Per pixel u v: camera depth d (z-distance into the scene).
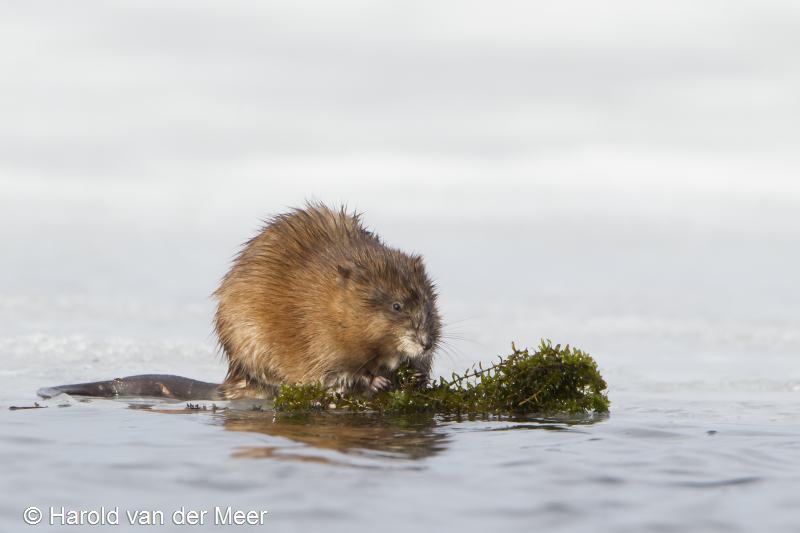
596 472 17.81
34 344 35.25
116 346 35.41
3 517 14.89
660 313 49.12
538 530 14.41
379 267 26.08
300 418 23.50
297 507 15.30
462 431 21.97
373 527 14.45
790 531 14.51
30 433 20.70
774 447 20.17
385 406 25.00
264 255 27.48
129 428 21.50
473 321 45.97
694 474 17.77
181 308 47.31
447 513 15.15
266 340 26.98
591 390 25.72
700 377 32.66
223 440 20.16
